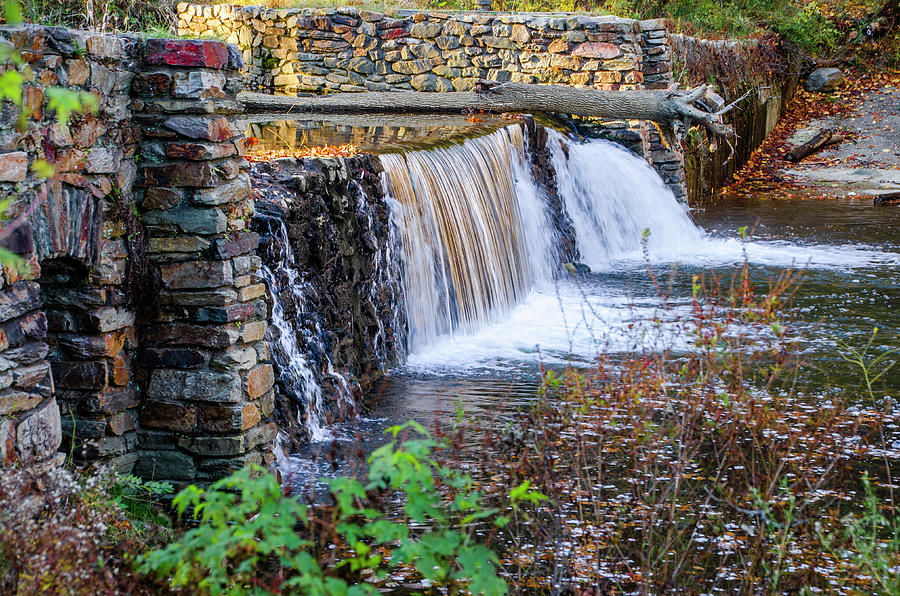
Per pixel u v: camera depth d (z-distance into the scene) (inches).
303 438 256.2
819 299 411.8
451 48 582.6
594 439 229.1
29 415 177.6
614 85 566.6
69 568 138.7
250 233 229.9
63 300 209.8
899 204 661.3
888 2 1020.5
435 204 369.7
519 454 202.5
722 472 223.5
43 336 182.1
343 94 555.8
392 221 338.3
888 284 438.6
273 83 597.0
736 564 184.9
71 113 191.3
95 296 208.7
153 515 206.5
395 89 588.4
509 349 354.0
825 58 1012.5
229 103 223.0
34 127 181.6
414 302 350.0
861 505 212.7
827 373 311.0
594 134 593.6
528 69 577.0
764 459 230.4
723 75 742.5
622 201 553.9
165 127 214.1
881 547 192.5
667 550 181.8
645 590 168.1
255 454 226.4
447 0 709.9
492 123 482.0
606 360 260.7
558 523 180.4
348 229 307.0
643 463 209.8
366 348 312.5
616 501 209.0
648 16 839.1
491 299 401.4
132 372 220.5
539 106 555.2
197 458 220.8
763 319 231.8
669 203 581.0
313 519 162.6
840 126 889.5
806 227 591.2
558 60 572.7
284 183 278.2
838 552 183.5
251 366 227.1
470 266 388.5
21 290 175.9
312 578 113.7
